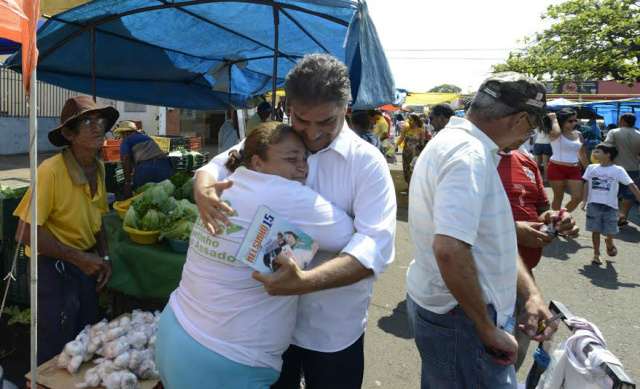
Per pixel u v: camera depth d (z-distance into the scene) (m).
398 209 8.70
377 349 3.64
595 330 1.88
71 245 2.61
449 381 1.83
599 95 26.23
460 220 1.55
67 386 2.15
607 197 5.74
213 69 5.83
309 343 1.79
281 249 1.46
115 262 3.09
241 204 1.51
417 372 3.36
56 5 3.84
